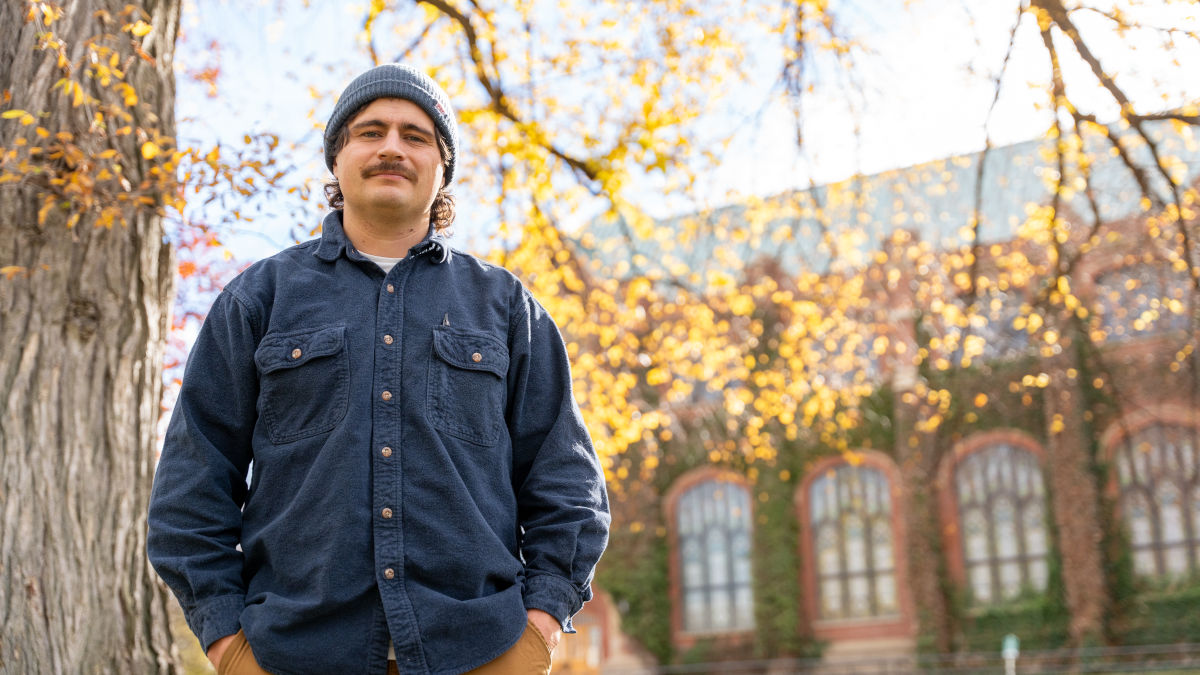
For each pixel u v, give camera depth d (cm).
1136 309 2153
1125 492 2344
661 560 2711
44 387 398
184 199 427
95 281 416
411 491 207
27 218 407
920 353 1359
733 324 1165
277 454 212
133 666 393
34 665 371
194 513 214
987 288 1134
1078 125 769
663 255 1170
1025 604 2388
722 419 1764
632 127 822
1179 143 1362
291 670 196
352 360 215
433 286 231
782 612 2572
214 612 205
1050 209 909
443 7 782
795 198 1034
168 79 465
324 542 202
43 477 390
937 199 1836
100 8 444
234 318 224
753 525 2648
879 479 2583
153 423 429
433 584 204
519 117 850
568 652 2700
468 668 201
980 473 2505
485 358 224
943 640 2419
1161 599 2266
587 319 985
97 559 393
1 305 400
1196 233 974
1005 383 2364
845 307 1271
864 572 2570
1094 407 2381
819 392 1241
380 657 199
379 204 229
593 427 957
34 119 392
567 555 223
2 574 376
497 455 223
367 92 236
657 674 2620
